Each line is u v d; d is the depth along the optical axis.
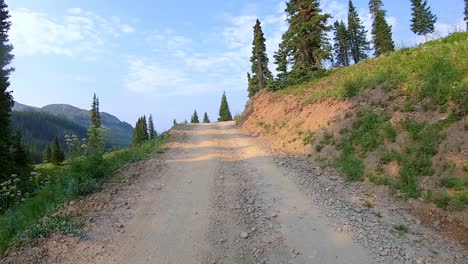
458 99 10.46
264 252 6.87
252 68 63.78
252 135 25.00
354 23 71.50
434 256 6.50
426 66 14.11
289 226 8.08
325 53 30.33
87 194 9.99
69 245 6.95
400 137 11.17
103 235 7.51
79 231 7.54
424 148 9.80
